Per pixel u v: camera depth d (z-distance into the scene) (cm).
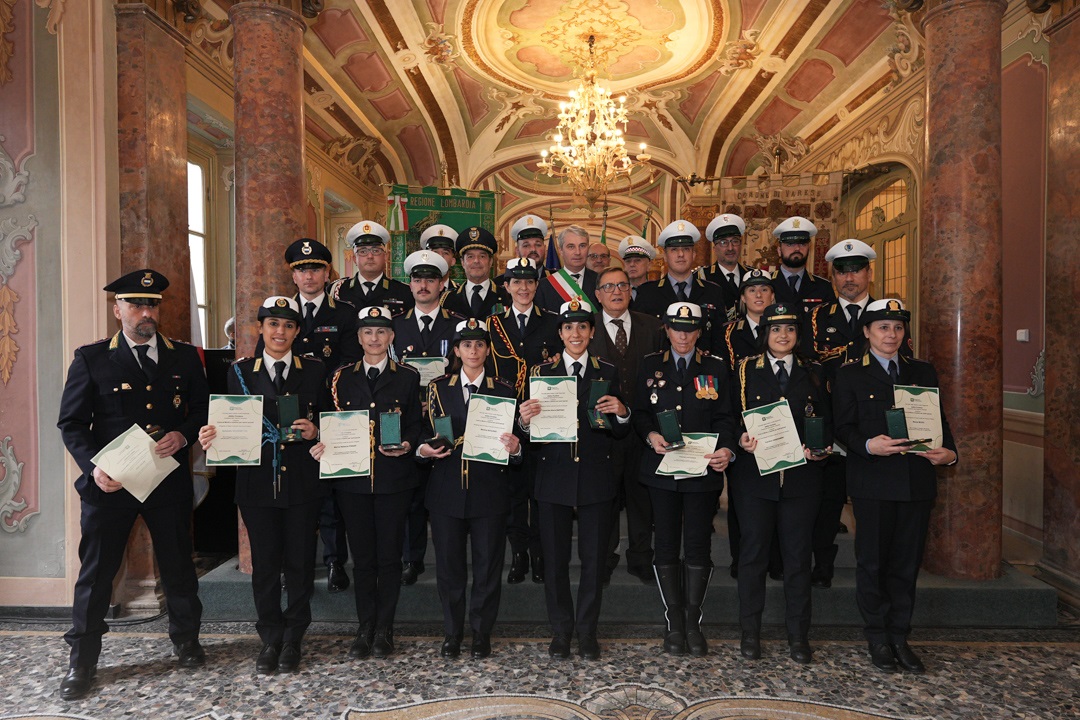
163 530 310
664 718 271
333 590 375
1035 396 511
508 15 711
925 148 409
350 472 310
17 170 385
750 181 839
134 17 399
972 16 383
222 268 677
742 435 316
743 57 795
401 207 731
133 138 400
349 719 272
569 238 424
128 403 304
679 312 327
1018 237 531
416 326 385
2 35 383
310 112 805
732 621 370
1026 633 359
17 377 386
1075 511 409
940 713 276
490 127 1070
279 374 318
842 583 374
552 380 312
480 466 319
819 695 290
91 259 383
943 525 390
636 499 377
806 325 396
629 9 700
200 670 315
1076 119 405
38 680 308
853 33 677
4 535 389
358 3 657
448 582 323
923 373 324
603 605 372
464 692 292
